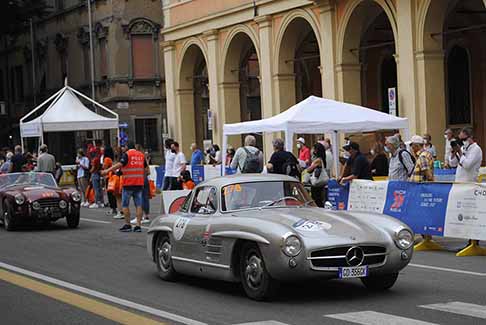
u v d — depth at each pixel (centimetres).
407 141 1986
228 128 2111
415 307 924
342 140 2672
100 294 1077
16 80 5947
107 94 4603
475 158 1527
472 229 1348
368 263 955
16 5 4947
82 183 2828
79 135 5031
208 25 3553
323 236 941
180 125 3916
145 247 1588
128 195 1884
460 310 900
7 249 1614
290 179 1120
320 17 2841
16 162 2703
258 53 3225
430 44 2425
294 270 923
